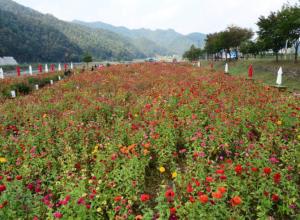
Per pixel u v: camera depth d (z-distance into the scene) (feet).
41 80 61.00
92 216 12.35
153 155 19.29
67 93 40.14
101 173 15.43
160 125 21.38
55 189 15.23
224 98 29.81
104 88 43.83
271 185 13.03
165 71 68.54
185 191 13.38
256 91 35.24
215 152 18.57
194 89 34.35
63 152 19.29
